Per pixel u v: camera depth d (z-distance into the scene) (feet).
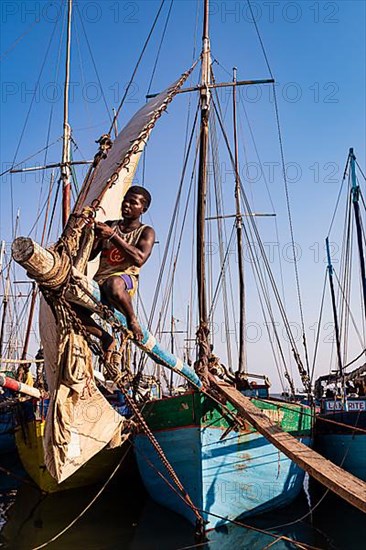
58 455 26.43
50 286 23.98
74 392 26.48
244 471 46.80
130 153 30.68
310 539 44.55
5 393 86.63
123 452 65.77
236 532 45.44
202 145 56.03
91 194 32.91
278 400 61.00
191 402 44.55
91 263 26.91
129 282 26.84
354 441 60.08
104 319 26.14
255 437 48.01
